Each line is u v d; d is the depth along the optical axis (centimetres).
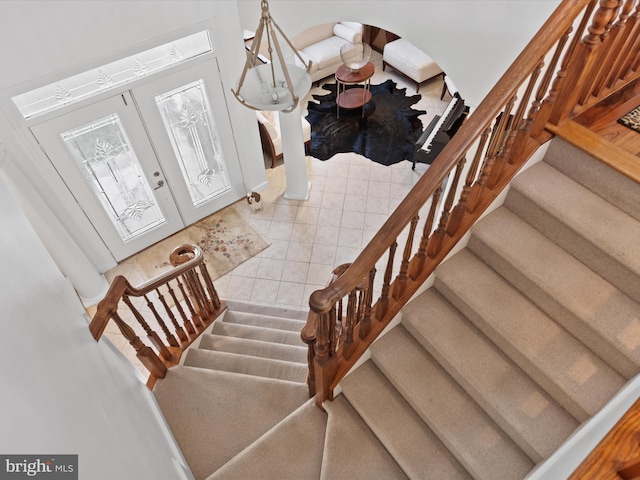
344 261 541
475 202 263
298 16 452
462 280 270
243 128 542
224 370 376
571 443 187
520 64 208
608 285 242
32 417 100
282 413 326
